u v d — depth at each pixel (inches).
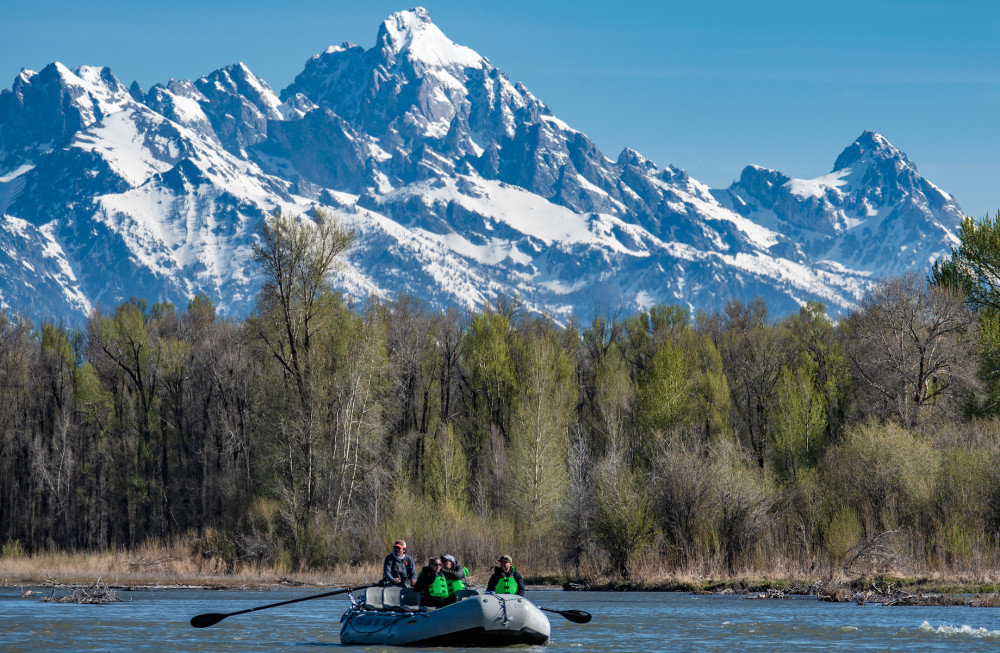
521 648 3895.2
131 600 6432.1
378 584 4323.3
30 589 6771.7
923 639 4106.8
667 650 3848.4
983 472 6998.0
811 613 5177.2
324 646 4067.4
